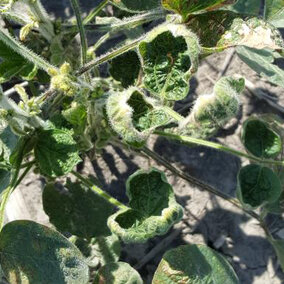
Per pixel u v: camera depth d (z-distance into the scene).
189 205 0.43
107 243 0.38
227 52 0.46
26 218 0.42
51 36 0.35
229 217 0.43
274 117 0.40
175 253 0.33
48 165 0.31
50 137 0.31
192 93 0.45
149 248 0.42
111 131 0.37
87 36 0.46
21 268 0.29
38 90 0.44
